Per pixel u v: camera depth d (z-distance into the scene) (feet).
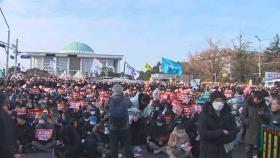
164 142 49.47
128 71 171.42
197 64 321.11
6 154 21.66
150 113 55.67
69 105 68.23
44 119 51.13
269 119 35.50
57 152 46.55
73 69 453.99
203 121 24.45
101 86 131.54
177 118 54.39
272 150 27.86
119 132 36.91
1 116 21.79
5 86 107.96
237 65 273.13
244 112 36.94
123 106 36.78
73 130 46.37
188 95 90.12
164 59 142.20
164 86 136.15
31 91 92.58
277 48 309.83
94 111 54.08
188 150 42.11
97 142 47.01
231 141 24.49
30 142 50.55
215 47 297.33
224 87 128.57
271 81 182.80
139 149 49.73
